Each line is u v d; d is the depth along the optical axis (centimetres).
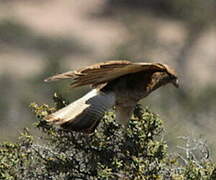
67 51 10456
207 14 8656
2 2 11606
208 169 1919
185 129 3622
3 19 10562
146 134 1992
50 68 7162
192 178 1902
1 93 6912
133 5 11881
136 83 1820
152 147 1966
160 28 9512
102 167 1881
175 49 8300
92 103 1739
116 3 12069
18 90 6931
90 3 12344
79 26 11638
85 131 1716
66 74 1694
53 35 10975
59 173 1958
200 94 5575
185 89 5731
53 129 2006
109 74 1730
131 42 7988
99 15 12088
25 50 10225
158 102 5434
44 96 6244
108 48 9788
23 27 10519
